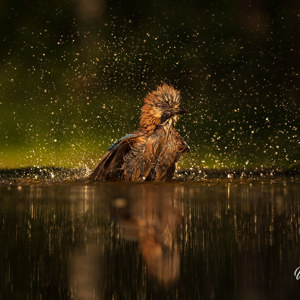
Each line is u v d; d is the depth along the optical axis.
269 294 3.65
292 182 10.05
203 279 3.92
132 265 4.26
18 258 4.51
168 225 5.79
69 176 11.22
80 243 4.99
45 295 3.68
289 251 4.63
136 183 9.77
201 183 9.83
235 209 6.77
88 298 3.68
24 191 8.80
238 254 4.59
